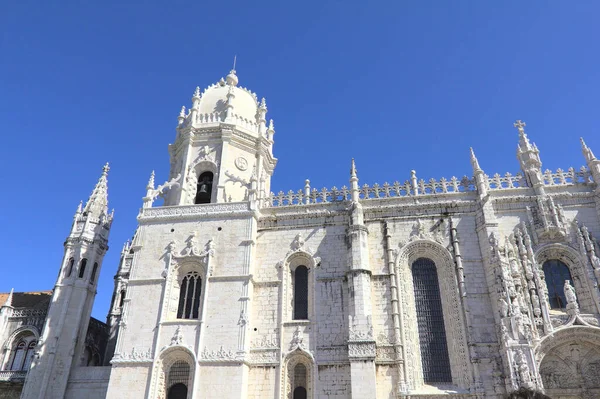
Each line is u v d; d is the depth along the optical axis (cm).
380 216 4184
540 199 3984
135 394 3625
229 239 4194
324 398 3509
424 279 3962
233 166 4791
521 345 3322
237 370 3612
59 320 4719
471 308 3669
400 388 3453
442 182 4262
